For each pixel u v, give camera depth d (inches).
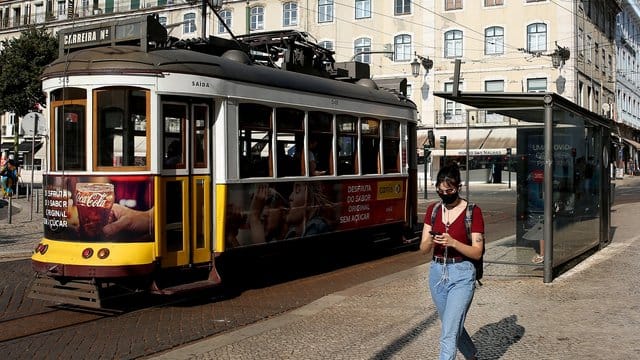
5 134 2303.2
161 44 366.6
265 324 305.6
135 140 343.0
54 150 356.8
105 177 339.0
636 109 2785.4
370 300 341.4
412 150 588.4
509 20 1812.3
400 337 265.9
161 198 342.6
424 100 1882.4
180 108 357.1
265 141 404.2
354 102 489.7
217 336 292.5
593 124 489.1
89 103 343.6
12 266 474.6
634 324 275.3
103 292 330.0
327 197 460.1
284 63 467.2
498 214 964.6
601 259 455.5
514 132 470.6
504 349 243.4
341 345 257.4
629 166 2586.1
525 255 475.8
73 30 385.1
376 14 1921.8
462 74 1859.0
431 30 1878.7
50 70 360.5
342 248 530.9
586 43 1916.8
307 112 440.1
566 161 413.1
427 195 1385.3
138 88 341.7
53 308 353.1
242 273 456.1
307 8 1972.2
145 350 276.8
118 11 2180.1
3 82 1317.7
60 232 346.9
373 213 516.1
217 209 372.2
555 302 320.5
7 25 2437.3
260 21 2014.0
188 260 356.8
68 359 263.1
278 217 413.7
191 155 361.1
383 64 1927.9
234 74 380.8
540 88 1791.3
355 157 495.2
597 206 501.0
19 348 277.9
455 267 199.6
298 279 447.8
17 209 925.2
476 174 1512.1
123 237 335.0
